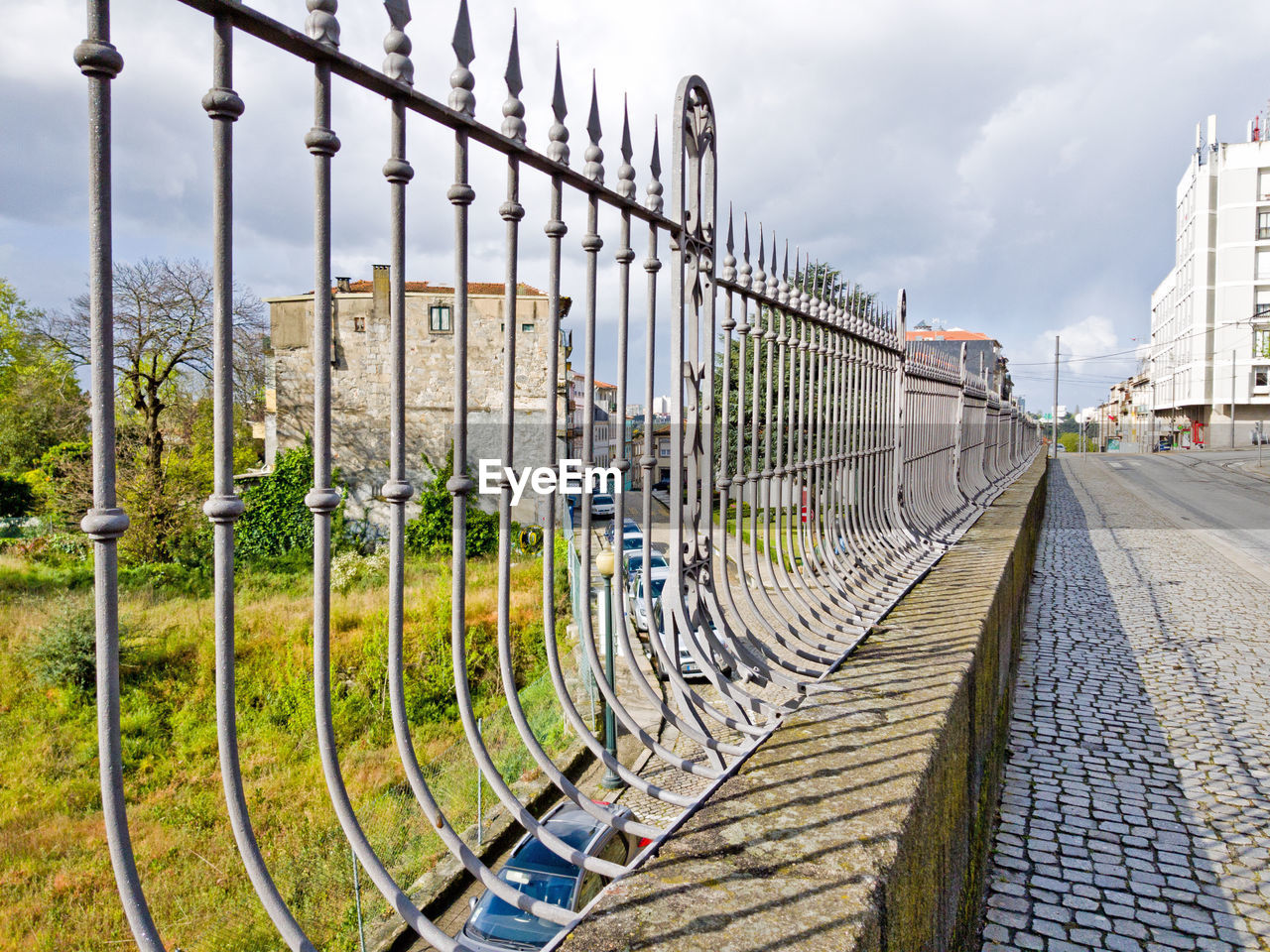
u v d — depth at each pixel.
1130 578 12.22
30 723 11.59
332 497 1.20
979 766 3.54
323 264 1.17
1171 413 69.12
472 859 1.39
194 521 20.31
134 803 9.59
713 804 1.74
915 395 6.45
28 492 26.47
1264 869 4.18
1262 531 17.83
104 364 0.91
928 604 3.97
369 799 8.52
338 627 13.23
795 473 3.62
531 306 23.06
